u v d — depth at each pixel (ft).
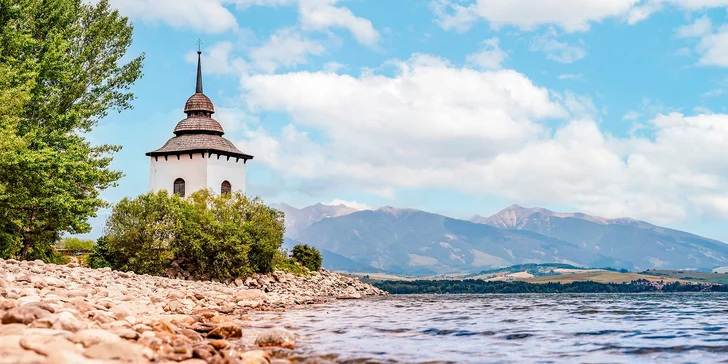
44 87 125.39
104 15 153.28
